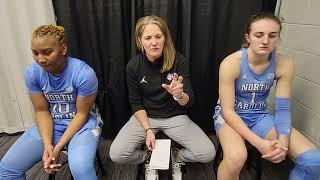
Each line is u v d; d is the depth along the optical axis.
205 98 2.03
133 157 1.50
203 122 2.09
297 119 1.66
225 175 1.30
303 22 1.56
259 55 1.32
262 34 1.25
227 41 1.89
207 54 1.90
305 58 1.55
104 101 1.98
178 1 1.77
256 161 1.60
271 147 1.26
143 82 1.55
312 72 1.49
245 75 1.38
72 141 1.39
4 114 2.09
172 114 1.59
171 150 1.53
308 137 1.56
